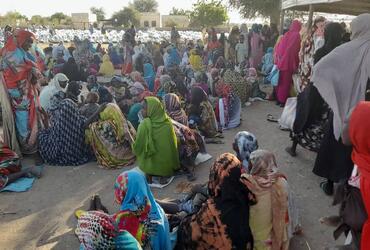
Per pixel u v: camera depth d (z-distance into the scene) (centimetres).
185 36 2759
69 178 503
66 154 538
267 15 2262
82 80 1155
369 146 209
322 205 418
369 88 354
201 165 539
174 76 900
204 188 356
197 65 1239
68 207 427
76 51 1460
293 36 783
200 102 636
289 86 822
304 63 589
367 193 213
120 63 1497
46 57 1211
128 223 288
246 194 299
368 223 221
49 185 482
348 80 358
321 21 569
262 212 300
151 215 304
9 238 370
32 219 403
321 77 365
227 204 292
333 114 372
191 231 304
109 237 224
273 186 305
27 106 547
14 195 455
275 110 820
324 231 370
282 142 619
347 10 898
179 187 473
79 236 226
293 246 346
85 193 461
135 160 558
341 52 359
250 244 298
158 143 473
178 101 561
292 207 343
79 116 543
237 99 725
